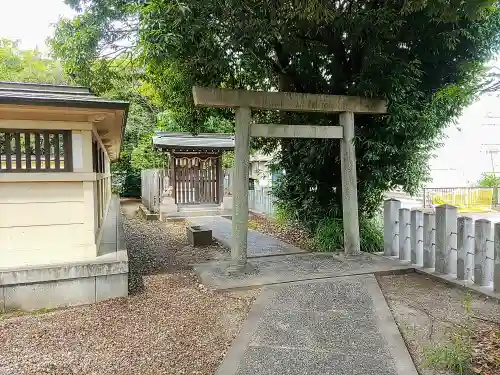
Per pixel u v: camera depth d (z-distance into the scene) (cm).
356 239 583
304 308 386
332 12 472
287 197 810
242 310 388
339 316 365
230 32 473
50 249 421
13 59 1655
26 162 408
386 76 544
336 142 651
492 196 1332
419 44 565
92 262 419
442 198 1246
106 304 408
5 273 384
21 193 408
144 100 1728
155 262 614
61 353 295
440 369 266
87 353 295
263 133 529
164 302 412
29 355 292
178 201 1214
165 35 446
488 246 438
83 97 409
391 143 591
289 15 474
